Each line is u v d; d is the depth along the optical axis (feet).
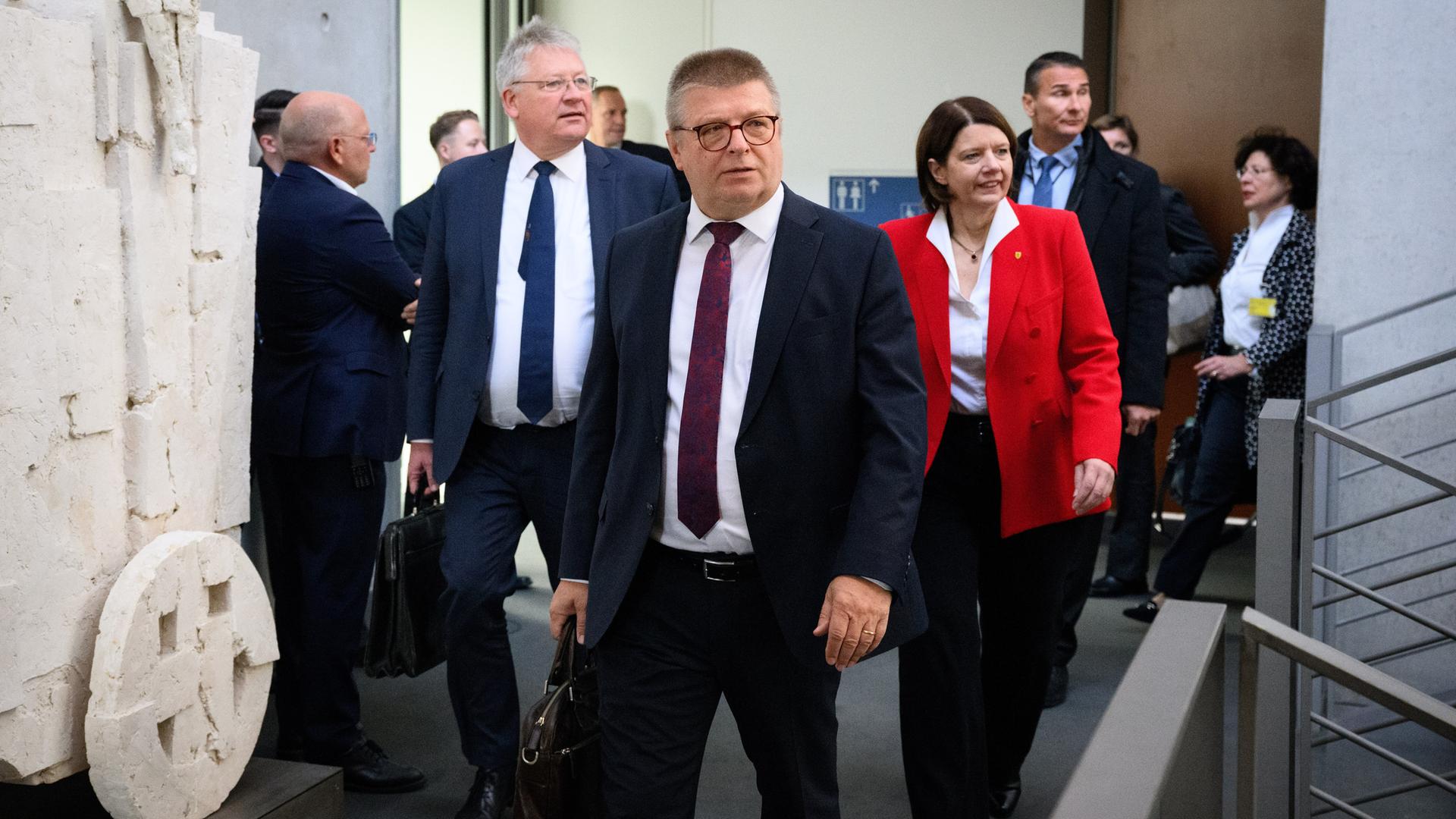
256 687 9.50
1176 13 22.17
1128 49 23.18
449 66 22.27
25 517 7.79
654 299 7.42
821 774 7.57
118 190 8.39
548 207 10.73
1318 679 12.94
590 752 7.97
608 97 21.27
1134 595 18.22
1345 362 13.05
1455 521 12.76
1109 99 23.65
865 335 7.18
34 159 7.74
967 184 9.49
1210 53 21.75
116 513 8.54
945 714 9.43
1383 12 12.65
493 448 10.84
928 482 9.63
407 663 11.24
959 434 9.69
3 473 7.61
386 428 11.66
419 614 11.35
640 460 7.38
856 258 7.23
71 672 8.20
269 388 11.53
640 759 7.45
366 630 15.20
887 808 11.18
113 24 8.30
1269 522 9.36
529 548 21.01
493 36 22.22
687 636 7.39
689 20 23.91
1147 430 18.15
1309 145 20.92
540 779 7.77
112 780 8.10
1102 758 3.82
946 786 9.46
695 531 7.25
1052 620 10.15
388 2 16.74
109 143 8.38
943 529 9.57
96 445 8.36
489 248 10.71
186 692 8.71
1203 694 4.84
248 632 9.32
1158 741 3.95
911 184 23.34
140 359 8.57
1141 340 13.12
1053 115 13.33
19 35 7.59
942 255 9.69
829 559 7.23
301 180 11.50
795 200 7.40
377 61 16.55
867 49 23.25
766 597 7.31
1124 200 13.12
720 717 13.55
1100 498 9.58
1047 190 13.66
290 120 11.53
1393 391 12.88
